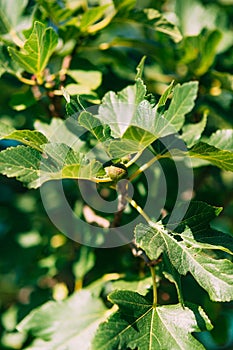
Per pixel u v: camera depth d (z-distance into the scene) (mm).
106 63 1156
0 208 1278
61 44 1116
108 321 856
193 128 1012
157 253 863
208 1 1245
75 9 1109
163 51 1163
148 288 963
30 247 1223
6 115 1189
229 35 1224
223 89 1140
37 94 1049
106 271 1098
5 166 855
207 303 1103
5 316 1189
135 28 1250
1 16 1078
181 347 850
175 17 1222
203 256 869
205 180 1185
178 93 933
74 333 1025
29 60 989
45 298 1165
